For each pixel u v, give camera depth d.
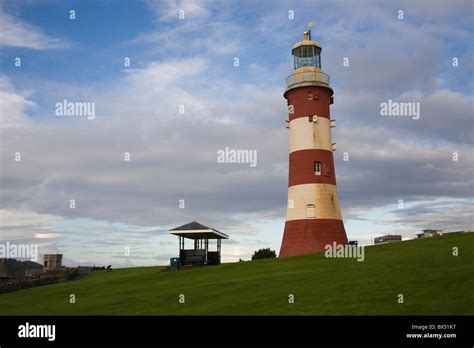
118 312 27.39
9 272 54.81
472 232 45.66
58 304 33.03
